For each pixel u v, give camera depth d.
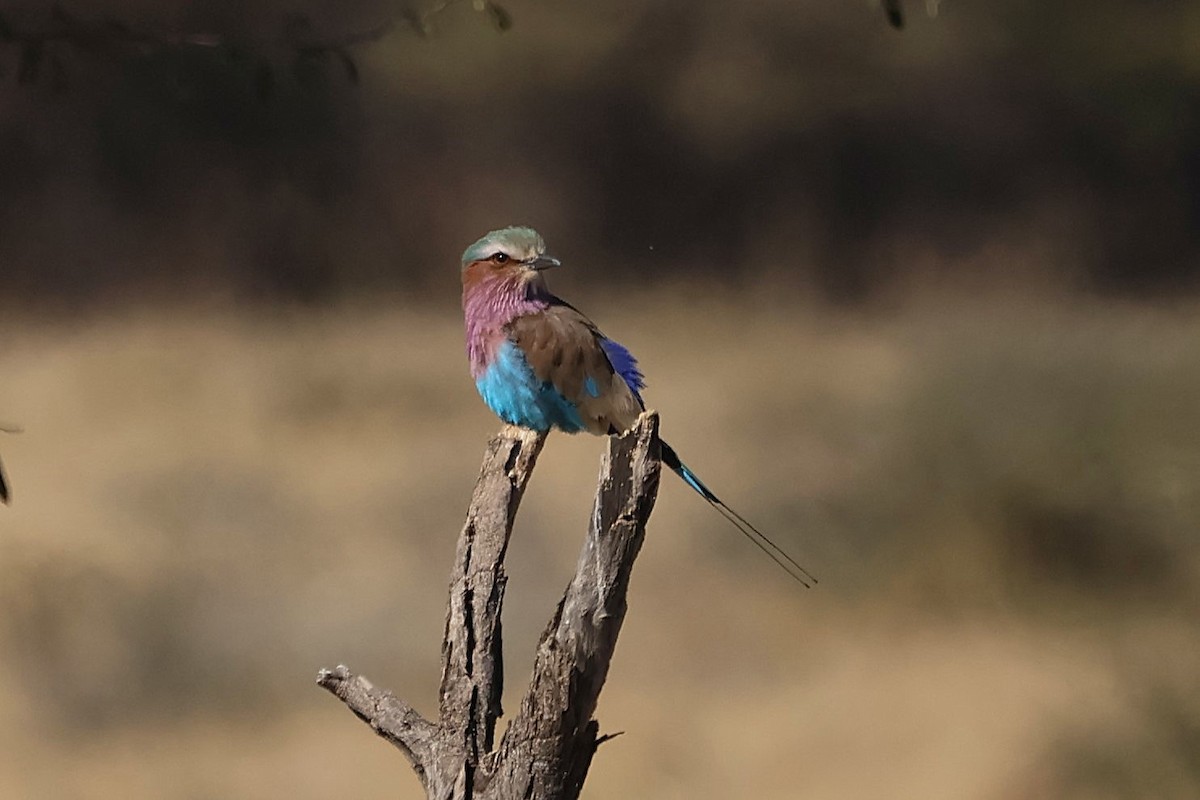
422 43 33.00
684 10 34.56
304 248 35.03
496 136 36.00
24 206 34.22
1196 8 33.19
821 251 36.22
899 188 36.44
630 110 36.00
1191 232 35.62
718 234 36.84
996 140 35.78
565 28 34.25
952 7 33.50
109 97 33.25
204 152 34.44
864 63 34.69
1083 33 33.62
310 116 34.56
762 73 35.06
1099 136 35.53
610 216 36.81
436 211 35.78
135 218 34.59
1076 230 35.84
